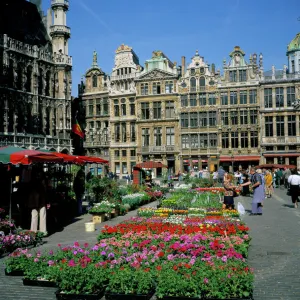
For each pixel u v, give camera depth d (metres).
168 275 9.35
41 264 10.68
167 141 66.44
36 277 10.27
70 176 24.77
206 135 64.12
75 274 9.41
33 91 54.62
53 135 58.41
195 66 64.62
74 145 72.06
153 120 66.50
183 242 13.29
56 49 60.44
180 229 15.10
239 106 62.16
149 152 66.38
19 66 52.66
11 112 51.06
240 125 62.19
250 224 19.47
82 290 9.23
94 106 70.94
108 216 22.28
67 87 60.38
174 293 8.86
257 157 61.03
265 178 34.41
